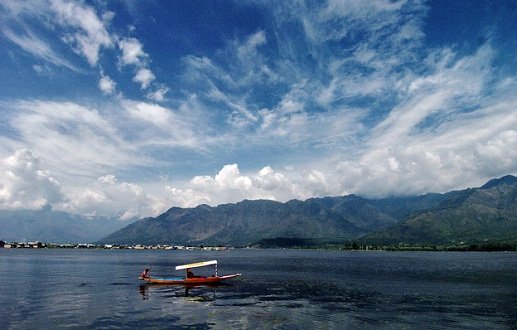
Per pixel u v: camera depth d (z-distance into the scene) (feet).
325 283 356.38
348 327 176.76
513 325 181.16
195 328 175.22
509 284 344.90
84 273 473.67
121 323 185.06
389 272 489.26
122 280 382.42
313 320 190.60
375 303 240.12
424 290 304.09
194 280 345.10
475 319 193.06
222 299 257.55
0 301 248.52
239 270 545.03
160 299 257.55
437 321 188.75
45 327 177.37
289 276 433.07
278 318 195.11
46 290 303.68
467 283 352.49
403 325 180.65
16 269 536.42
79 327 177.17
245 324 182.50
